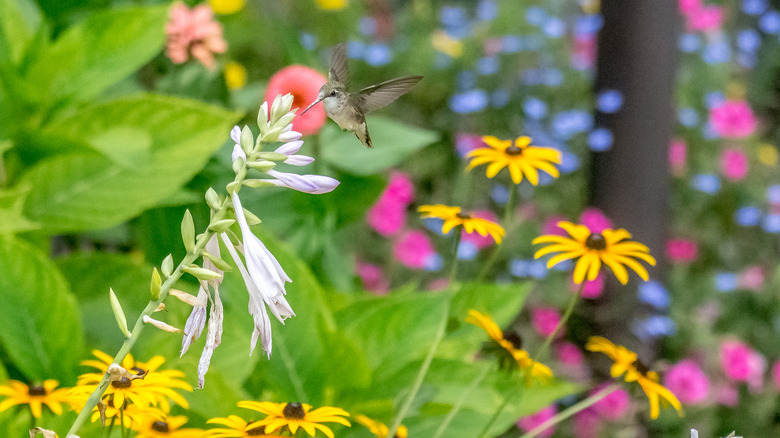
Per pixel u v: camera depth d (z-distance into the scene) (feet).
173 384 5.93
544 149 6.46
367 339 6.68
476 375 6.56
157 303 5.49
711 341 9.92
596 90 9.91
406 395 6.38
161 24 6.92
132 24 6.90
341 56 6.33
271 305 5.45
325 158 7.67
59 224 6.78
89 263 6.77
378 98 6.31
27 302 6.35
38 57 6.90
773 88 17.35
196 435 5.96
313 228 7.59
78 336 6.37
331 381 6.42
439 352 6.70
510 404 6.48
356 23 14.42
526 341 9.89
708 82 14.70
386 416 6.32
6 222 6.47
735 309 10.81
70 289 6.74
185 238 5.49
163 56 7.89
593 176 10.00
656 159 9.69
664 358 10.09
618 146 9.69
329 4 13.39
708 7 16.84
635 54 9.51
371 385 6.51
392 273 11.39
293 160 5.49
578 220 11.71
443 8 17.51
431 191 13.16
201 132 6.74
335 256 7.68
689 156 13.56
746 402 9.55
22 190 6.47
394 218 11.00
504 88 14.05
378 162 7.66
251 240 5.46
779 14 16.48
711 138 13.64
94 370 6.38
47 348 6.35
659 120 9.63
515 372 6.50
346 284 7.68
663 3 9.46
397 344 6.68
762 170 13.80
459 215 6.38
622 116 9.64
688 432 8.93
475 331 6.79
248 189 7.48
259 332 5.49
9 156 6.90
